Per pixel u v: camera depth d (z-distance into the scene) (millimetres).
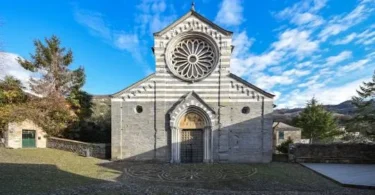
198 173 23734
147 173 23578
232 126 30047
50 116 37688
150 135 30234
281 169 25656
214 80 30609
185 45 31547
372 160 29297
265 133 29766
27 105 36156
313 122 55000
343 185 19109
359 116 39500
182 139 30406
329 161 29688
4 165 20844
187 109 30078
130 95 30594
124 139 30250
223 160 29734
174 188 16516
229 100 30312
